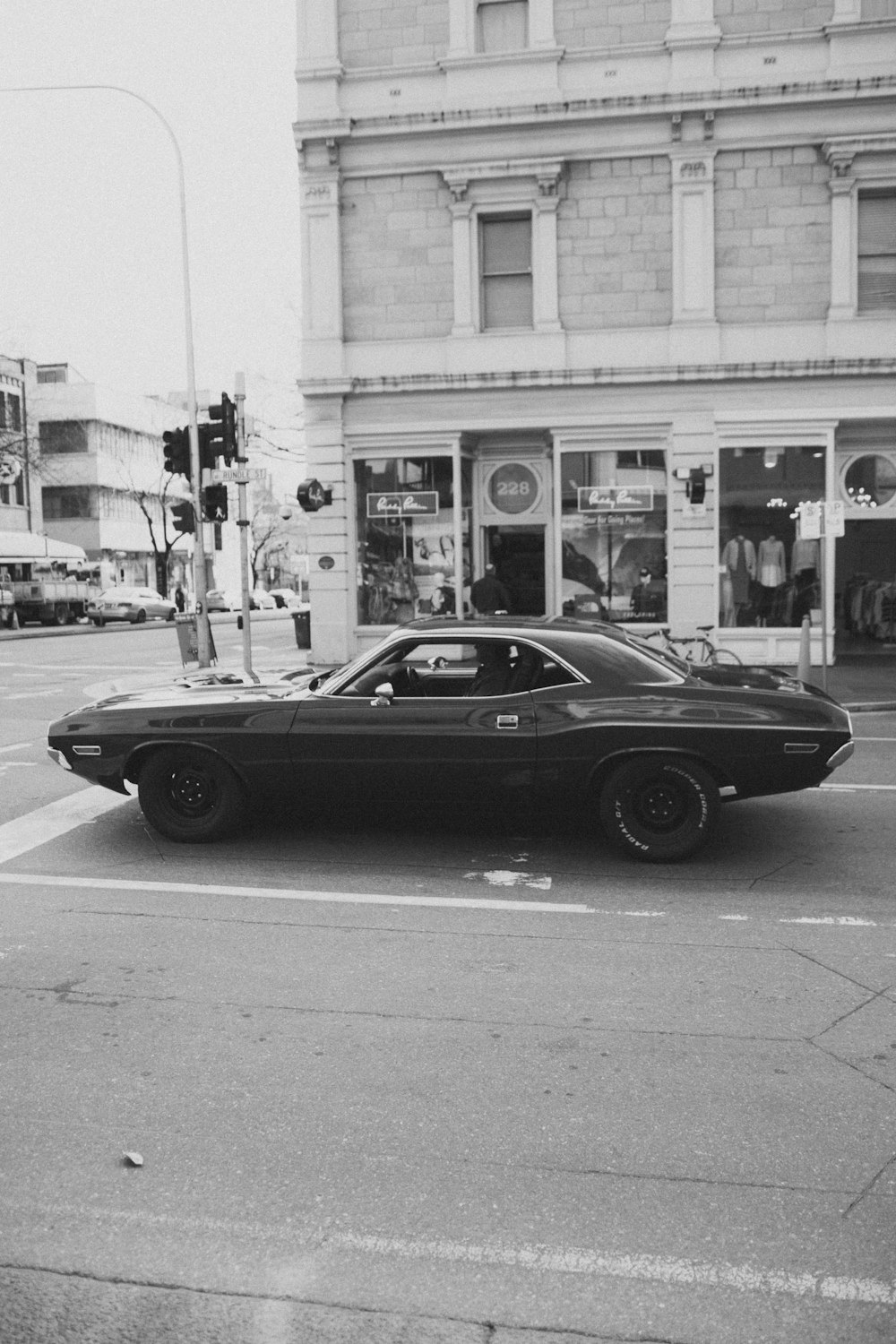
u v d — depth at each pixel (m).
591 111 18.02
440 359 18.98
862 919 5.89
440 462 19.20
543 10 18.12
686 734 6.69
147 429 68.50
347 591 19.48
